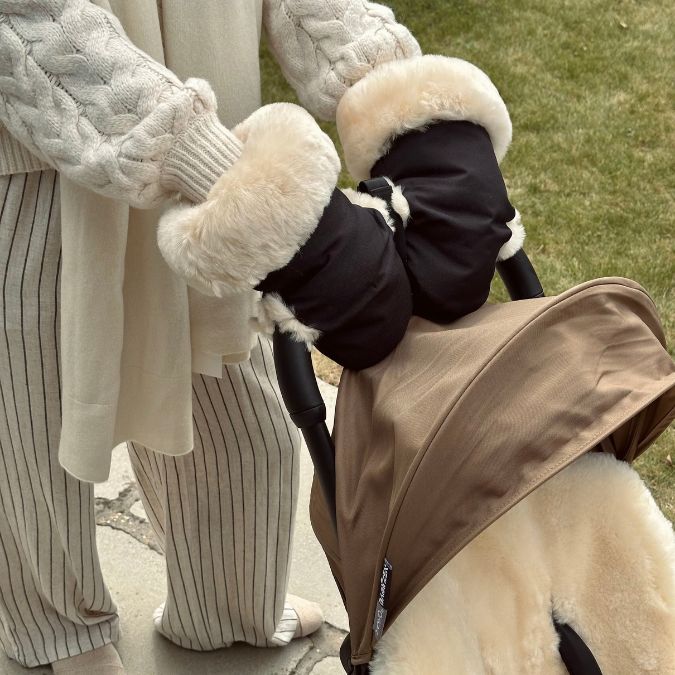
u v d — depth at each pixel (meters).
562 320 1.03
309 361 1.10
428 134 1.24
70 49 1.08
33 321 1.42
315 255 1.08
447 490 0.98
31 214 1.34
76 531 1.73
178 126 1.08
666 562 1.15
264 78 4.29
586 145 3.93
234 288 1.09
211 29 1.30
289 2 1.34
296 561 2.26
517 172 3.76
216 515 1.79
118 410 1.50
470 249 1.17
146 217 1.33
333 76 1.33
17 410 1.53
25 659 1.98
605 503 1.15
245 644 2.09
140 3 1.23
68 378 1.37
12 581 1.87
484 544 1.10
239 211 1.04
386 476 1.03
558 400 0.99
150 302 1.38
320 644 2.10
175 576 1.90
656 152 3.92
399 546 1.00
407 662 1.04
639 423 1.17
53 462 1.60
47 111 1.11
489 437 0.97
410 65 1.26
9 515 1.75
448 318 1.20
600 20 4.83
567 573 1.15
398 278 1.11
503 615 1.10
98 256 1.27
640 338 1.05
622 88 4.32
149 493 1.92
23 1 1.08
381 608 1.02
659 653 1.17
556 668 1.16
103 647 2.01
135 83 1.07
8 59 1.11
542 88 4.29
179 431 1.47
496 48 4.56
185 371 1.42
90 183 1.13
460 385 0.99
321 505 1.16
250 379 1.63
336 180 1.10
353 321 1.09
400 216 1.16
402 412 1.02
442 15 4.80
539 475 0.97
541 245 3.37
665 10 4.96
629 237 3.44
